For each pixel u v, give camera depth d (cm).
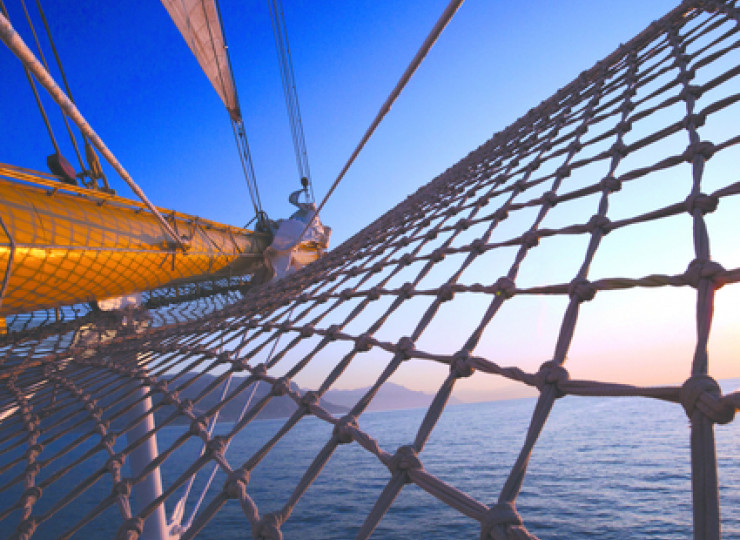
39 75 233
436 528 3797
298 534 3919
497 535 102
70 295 764
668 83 484
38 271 662
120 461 259
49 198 736
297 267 1491
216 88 1585
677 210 200
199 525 162
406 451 142
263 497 5472
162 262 966
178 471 7725
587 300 177
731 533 3353
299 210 1562
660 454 6719
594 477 5634
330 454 172
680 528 3500
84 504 5291
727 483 4838
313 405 215
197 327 639
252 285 1477
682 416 11775
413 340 239
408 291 344
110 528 4209
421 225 644
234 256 1270
